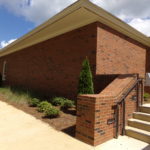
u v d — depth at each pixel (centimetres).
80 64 692
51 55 896
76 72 710
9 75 1525
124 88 417
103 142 352
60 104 658
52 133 392
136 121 410
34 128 422
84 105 362
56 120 483
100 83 588
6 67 1625
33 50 1104
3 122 467
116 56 724
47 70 921
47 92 902
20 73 1288
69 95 738
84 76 523
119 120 396
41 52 1002
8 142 338
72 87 725
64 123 458
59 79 814
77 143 343
